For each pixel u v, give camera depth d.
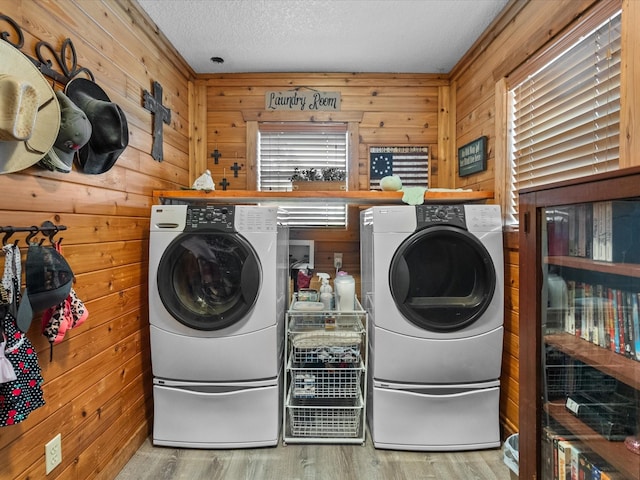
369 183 2.96
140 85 2.10
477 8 2.08
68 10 1.50
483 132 2.41
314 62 2.75
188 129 2.85
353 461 1.91
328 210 2.97
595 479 1.10
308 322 2.24
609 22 1.41
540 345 1.23
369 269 2.16
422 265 1.98
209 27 2.26
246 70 2.89
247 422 1.99
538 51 1.82
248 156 2.96
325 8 2.07
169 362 1.95
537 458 1.24
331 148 3.00
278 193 2.23
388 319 1.93
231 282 1.99
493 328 1.93
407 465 1.88
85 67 1.61
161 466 1.88
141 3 2.01
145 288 2.15
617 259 0.98
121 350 1.89
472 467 1.87
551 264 1.21
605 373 1.07
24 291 1.19
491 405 1.99
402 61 2.73
